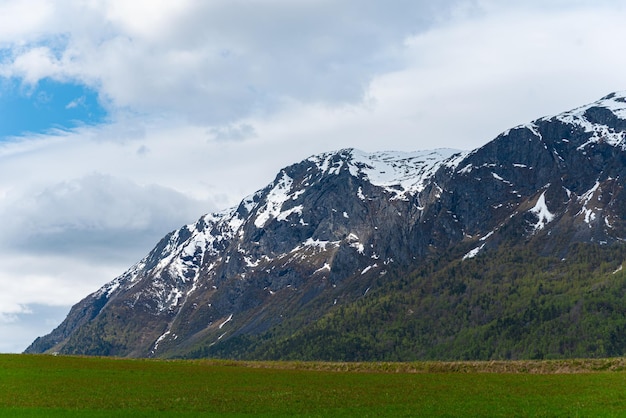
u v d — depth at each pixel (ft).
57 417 278.26
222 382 400.06
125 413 288.51
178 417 280.10
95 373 433.48
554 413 280.72
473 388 361.10
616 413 277.85
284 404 315.99
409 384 385.29
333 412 293.23
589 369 431.43
